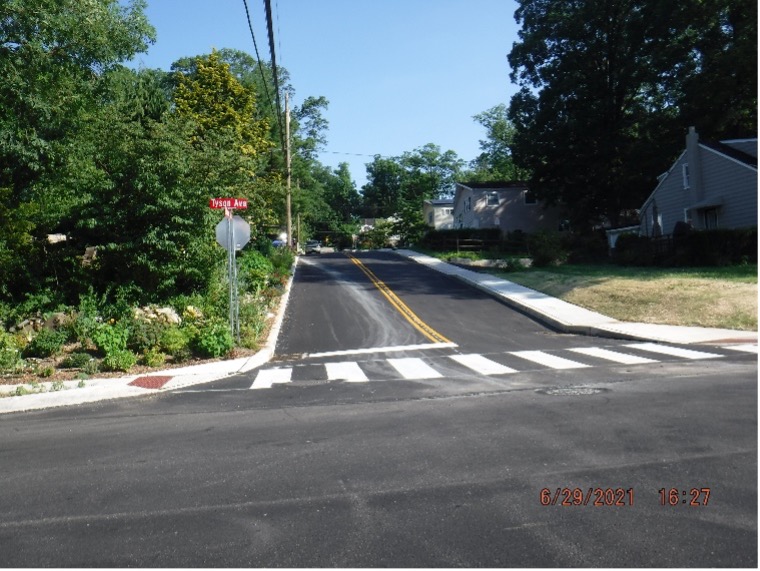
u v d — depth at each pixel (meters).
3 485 6.69
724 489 5.76
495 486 6.02
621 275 27.56
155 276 20.53
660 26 41.34
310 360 16.05
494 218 59.81
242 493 6.13
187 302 20.27
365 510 5.56
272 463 7.07
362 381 12.62
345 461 7.01
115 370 14.34
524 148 49.91
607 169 47.91
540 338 18.25
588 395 10.10
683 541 4.77
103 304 19.23
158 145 20.89
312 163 77.56
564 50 48.69
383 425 8.65
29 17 18.91
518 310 23.39
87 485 6.57
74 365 14.52
